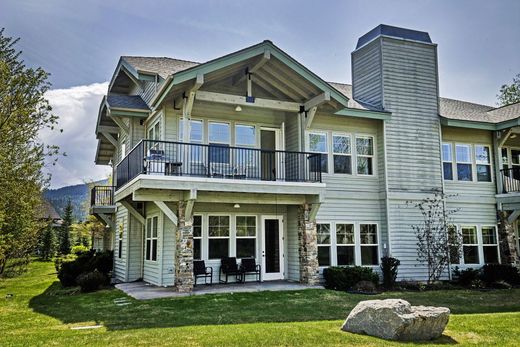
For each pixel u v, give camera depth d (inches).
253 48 466.9
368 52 655.1
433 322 252.2
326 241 572.7
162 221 510.6
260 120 567.8
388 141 606.9
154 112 541.6
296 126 561.6
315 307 378.9
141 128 603.5
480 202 657.0
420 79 639.8
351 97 680.4
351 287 516.1
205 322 313.0
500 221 658.8
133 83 698.8
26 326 320.8
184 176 462.9
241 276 535.2
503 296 477.4
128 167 522.3
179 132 522.3
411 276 587.5
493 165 679.1
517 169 665.0
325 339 245.4
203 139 531.5
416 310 262.7
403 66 633.6
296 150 556.4
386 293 489.1
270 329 270.8
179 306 375.6
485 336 259.1
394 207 594.9
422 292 507.5
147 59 646.5
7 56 408.2
